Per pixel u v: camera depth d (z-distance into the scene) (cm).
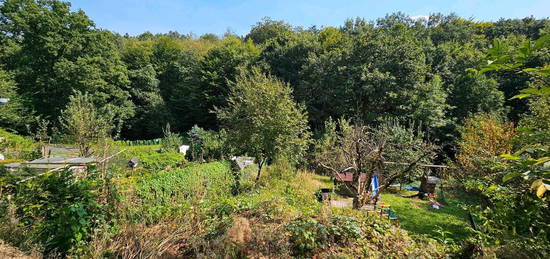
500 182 351
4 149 1131
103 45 2509
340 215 425
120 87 2995
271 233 365
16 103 1875
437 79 1955
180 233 399
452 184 796
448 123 1873
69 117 1145
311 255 346
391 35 2356
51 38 2158
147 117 3092
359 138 662
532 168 148
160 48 3572
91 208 404
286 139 1103
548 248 217
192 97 3056
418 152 1058
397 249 353
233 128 1162
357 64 2045
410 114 1881
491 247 261
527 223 244
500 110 1850
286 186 1044
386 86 1853
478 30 3198
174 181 759
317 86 2261
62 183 424
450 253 323
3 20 2156
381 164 671
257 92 1129
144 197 607
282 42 3019
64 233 363
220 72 2970
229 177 1108
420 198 1095
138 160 1334
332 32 3106
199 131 2197
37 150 1076
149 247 354
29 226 369
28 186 400
